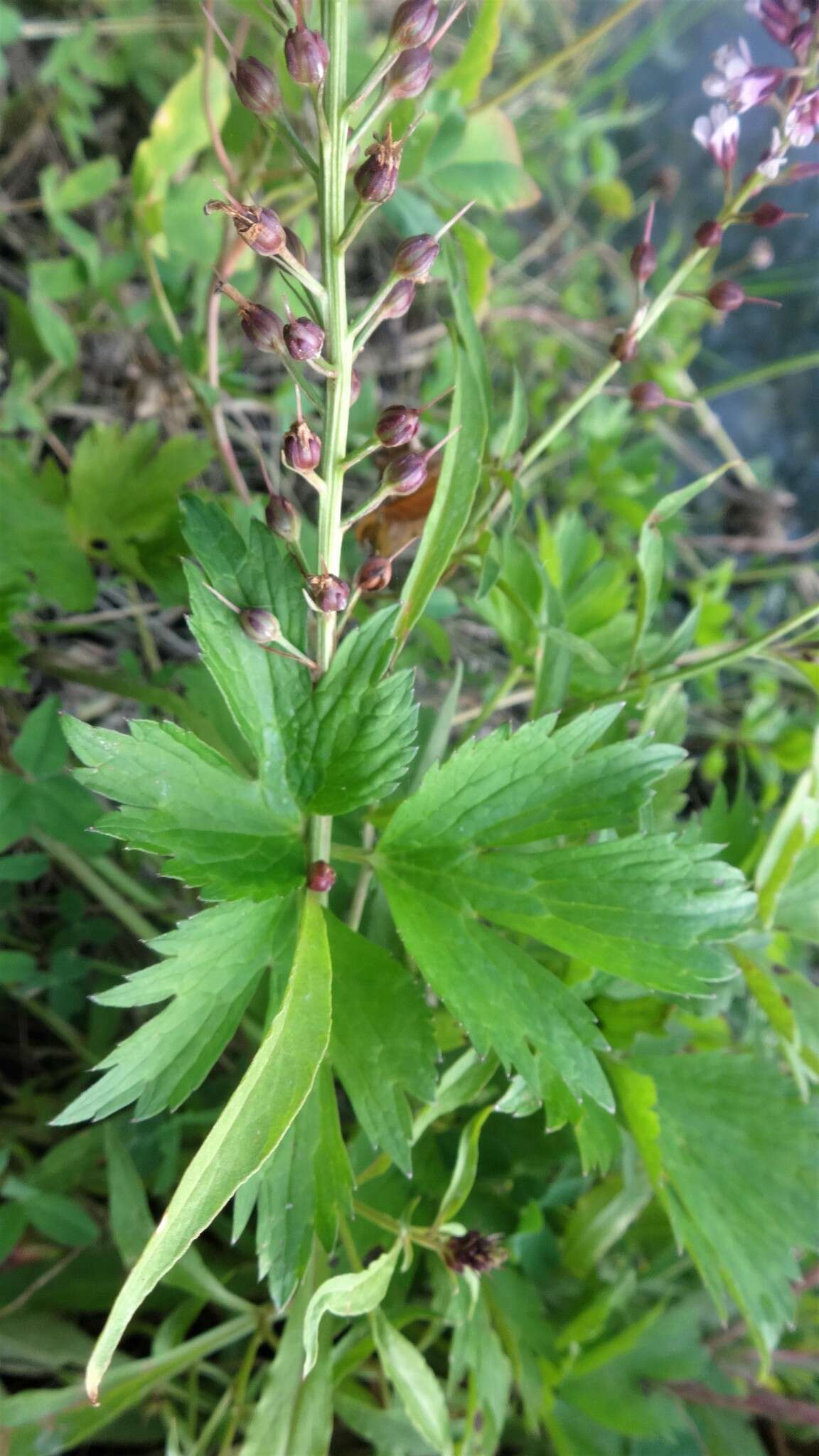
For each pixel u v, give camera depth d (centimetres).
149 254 21
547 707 16
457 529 13
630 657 17
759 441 38
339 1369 16
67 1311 19
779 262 38
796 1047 17
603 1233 19
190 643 27
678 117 39
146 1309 19
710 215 39
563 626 16
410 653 22
